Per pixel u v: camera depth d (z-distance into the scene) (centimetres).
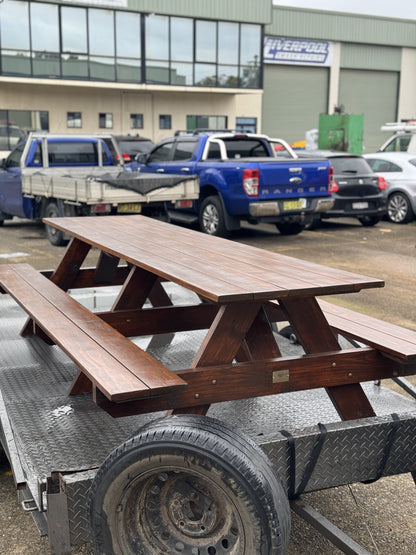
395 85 4259
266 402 303
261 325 278
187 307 369
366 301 697
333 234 1244
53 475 204
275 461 218
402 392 420
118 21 2848
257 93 3222
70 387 304
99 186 953
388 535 273
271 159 1080
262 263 302
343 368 259
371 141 4253
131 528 201
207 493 197
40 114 2859
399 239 1177
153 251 337
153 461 191
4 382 321
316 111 4006
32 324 399
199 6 3003
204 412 239
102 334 277
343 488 313
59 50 2748
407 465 242
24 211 1173
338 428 226
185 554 199
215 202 1093
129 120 3059
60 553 205
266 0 3136
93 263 888
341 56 4000
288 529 192
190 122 3216
